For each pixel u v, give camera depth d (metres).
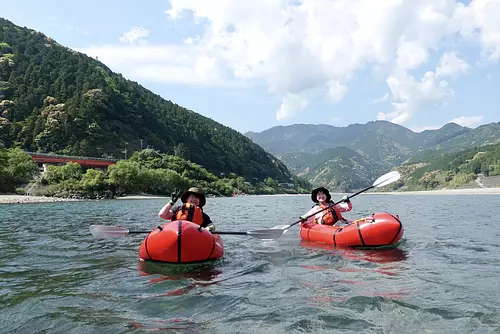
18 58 130.75
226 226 14.53
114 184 67.94
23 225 14.58
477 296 4.80
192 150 137.25
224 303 4.65
